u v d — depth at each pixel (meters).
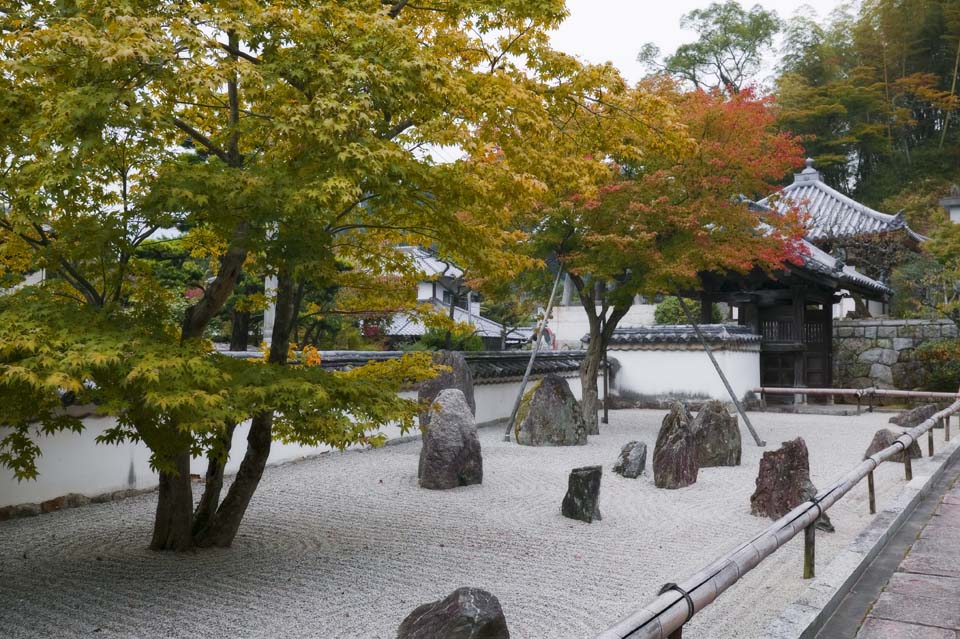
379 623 4.89
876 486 9.70
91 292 5.56
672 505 8.91
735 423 12.02
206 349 5.89
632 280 13.93
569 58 6.36
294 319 6.55
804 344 21.20
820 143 37.22
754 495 8.43
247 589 5.55
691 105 12.78
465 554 6.61
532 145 6.29
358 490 9.62
